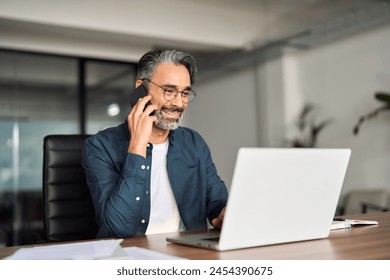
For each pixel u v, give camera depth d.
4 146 5.61
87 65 6.30
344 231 1.46
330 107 6.12
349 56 5.82
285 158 1.17
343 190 5.91
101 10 5.53
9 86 5.73
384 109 5.11
